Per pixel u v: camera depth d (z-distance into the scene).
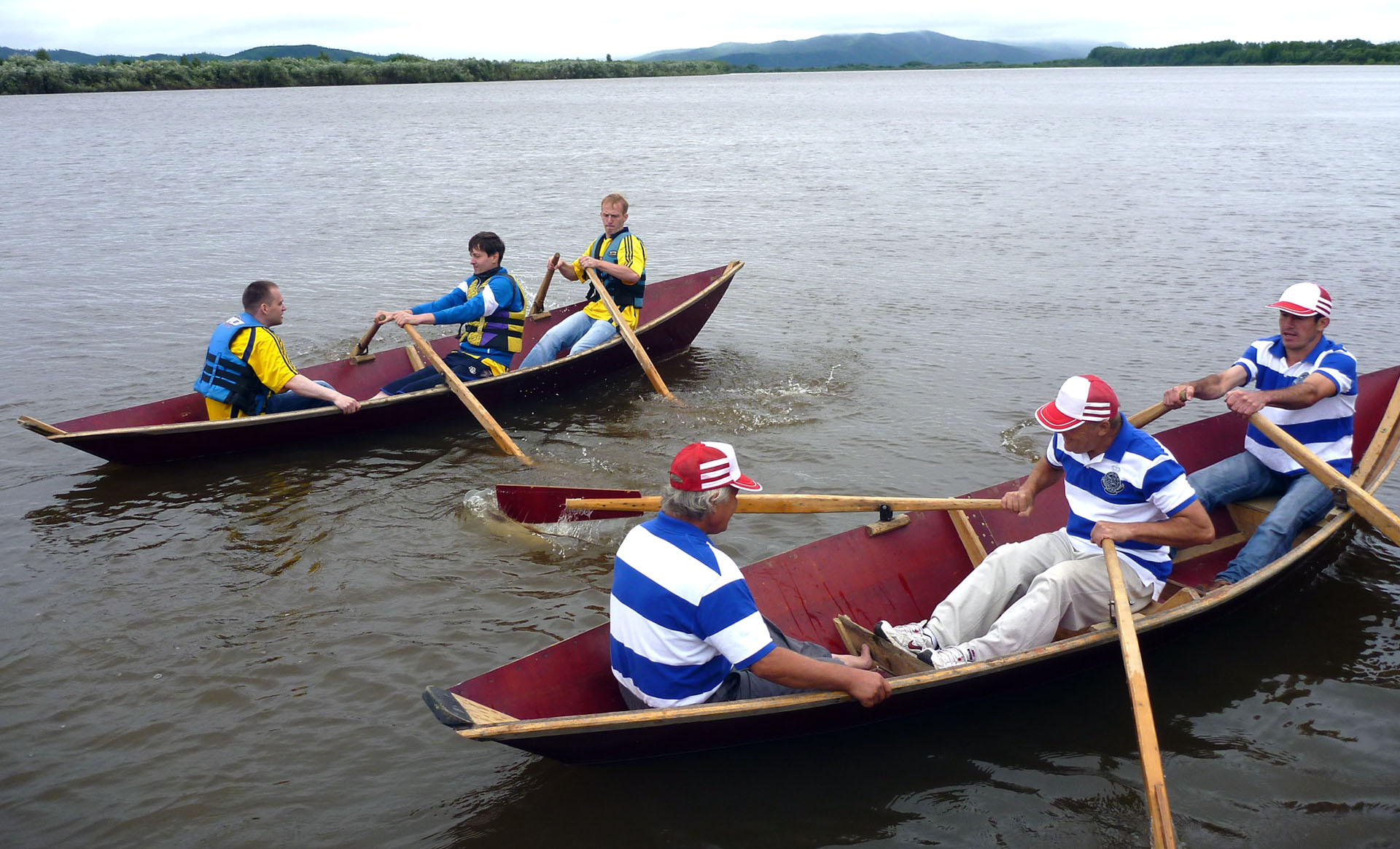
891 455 6.86
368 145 33.12
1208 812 3.50
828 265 13.65
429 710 4.12
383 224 17.30
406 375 8.59
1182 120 43.94
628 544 3.45
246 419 6.89
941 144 33.31
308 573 5.33
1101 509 4.25
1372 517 4.57
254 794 3.64
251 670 4.42
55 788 3.67
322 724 4.05
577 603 5.00
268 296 6.92
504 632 4.71
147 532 5.84
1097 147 30.92
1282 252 13.59
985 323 10.37
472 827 3.46
